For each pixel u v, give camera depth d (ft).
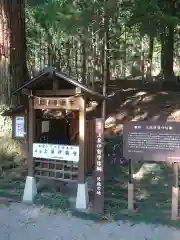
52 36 38.73
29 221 14.08
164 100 29.94
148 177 18.72
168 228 13.07
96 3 21.83
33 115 15.69
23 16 24.91
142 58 49.98
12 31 23.30
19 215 14.64
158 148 13.84
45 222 13.94
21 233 13.16
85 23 21.98
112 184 18.19
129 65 55.01
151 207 15.11
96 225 13.53
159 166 19.85
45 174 16.19
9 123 22.50
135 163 20.49
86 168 15.30
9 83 22.99
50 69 14.30
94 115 28.50
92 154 16.35
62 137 17.19
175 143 13.58
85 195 14.93
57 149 15.26
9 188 17.85
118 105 30.35
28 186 15.99
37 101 15.37
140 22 24.11
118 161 21.13
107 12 22.41
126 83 42.55
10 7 23.18
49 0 23.90
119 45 32.58
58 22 21.94
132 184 14.73
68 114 18.28
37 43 44.29
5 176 19.48
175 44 49.47
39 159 16.10
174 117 25.66
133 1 22.21
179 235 12.50
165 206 15.15
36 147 15.71
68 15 21.52
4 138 21.91
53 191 17.07
